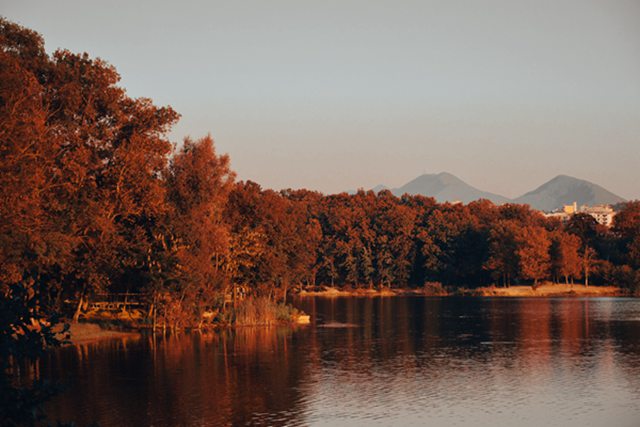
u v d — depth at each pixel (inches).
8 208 1608.0
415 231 7470.5
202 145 2893.7
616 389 1489.9
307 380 1593.3
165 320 2721.5
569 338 2513.5
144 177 2427.4
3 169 1605.6
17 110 1659.7
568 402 1360.7
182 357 1963.6
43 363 1833.2
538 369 1765.5
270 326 3058.6
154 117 2498.8
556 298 5708.7
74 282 2684.5
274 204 3624.5
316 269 7263.8
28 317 522.9
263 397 1398.9
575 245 6545.3
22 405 485.4
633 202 7313.0
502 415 1251.2
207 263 2770.7
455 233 7278.5
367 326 3075.8
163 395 1406.3
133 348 2171.5
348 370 1743.4
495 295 6397.6
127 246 2623.0
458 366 1815.9
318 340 2445.9
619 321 3260.3
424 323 3245.6
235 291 3358.8
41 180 1748.3
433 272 7224.4
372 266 7440.9
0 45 1792.6
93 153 2361.0
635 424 1186.0
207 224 2805.1
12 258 1621.6
